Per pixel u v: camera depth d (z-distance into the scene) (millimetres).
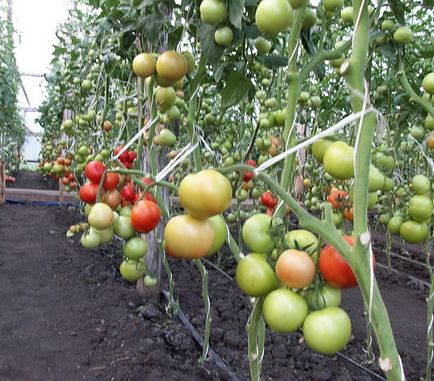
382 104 2365
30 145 14305
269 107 2092
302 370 2080
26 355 2039
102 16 2150
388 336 624
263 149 2309
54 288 2971
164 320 2494
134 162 1964
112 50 2162
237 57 1572
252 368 803
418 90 1861
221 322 2521
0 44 6688
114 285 3016
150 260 2707
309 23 1162
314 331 673
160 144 1705
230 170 722
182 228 725
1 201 6578
